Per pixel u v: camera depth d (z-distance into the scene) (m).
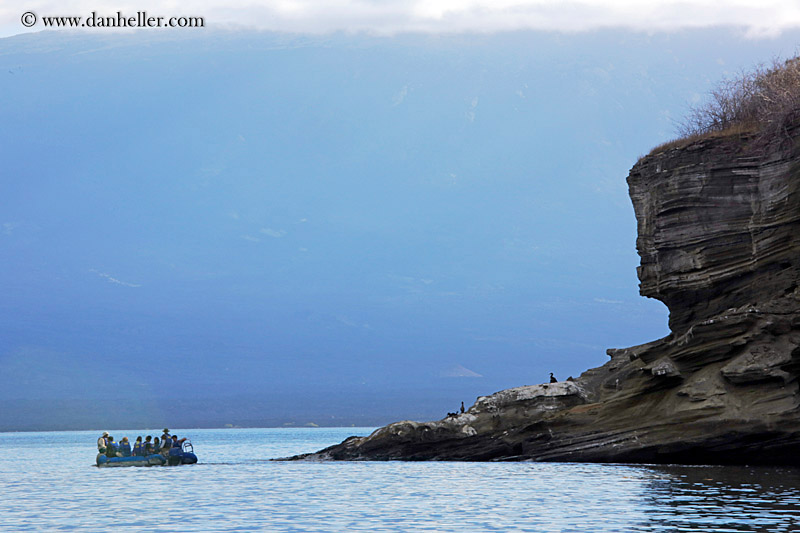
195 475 97.69
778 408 82.62
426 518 57.50
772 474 76.56
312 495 72.56
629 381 97.19
